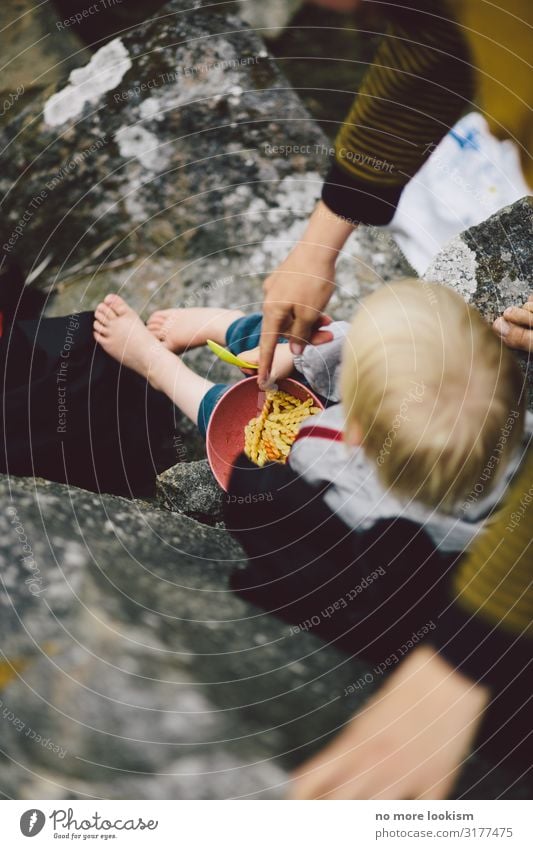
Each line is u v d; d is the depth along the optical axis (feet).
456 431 3.97
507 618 2.75
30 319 5.85
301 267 4.76
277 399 4.88
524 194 5.98
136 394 5.42
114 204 6.20
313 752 3.03
